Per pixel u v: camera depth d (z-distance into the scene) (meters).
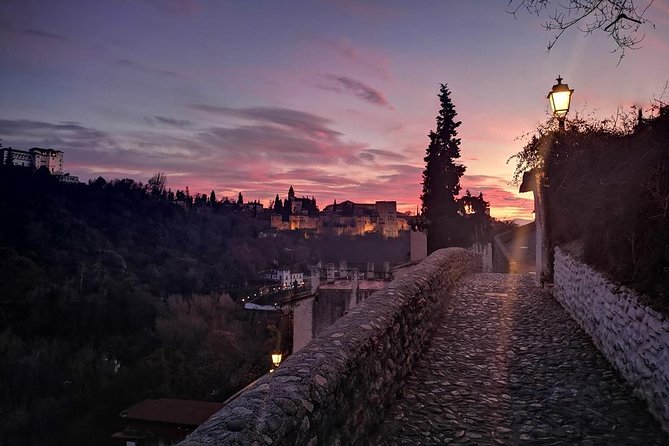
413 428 4.64
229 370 45.53
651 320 4.74
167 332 52.62
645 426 4.54
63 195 77.06
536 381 5.89
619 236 6.14
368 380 4.35
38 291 52.75
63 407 40.94
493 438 4.46
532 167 11.25
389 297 6.20
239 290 68.31
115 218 80.31
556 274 10.87
